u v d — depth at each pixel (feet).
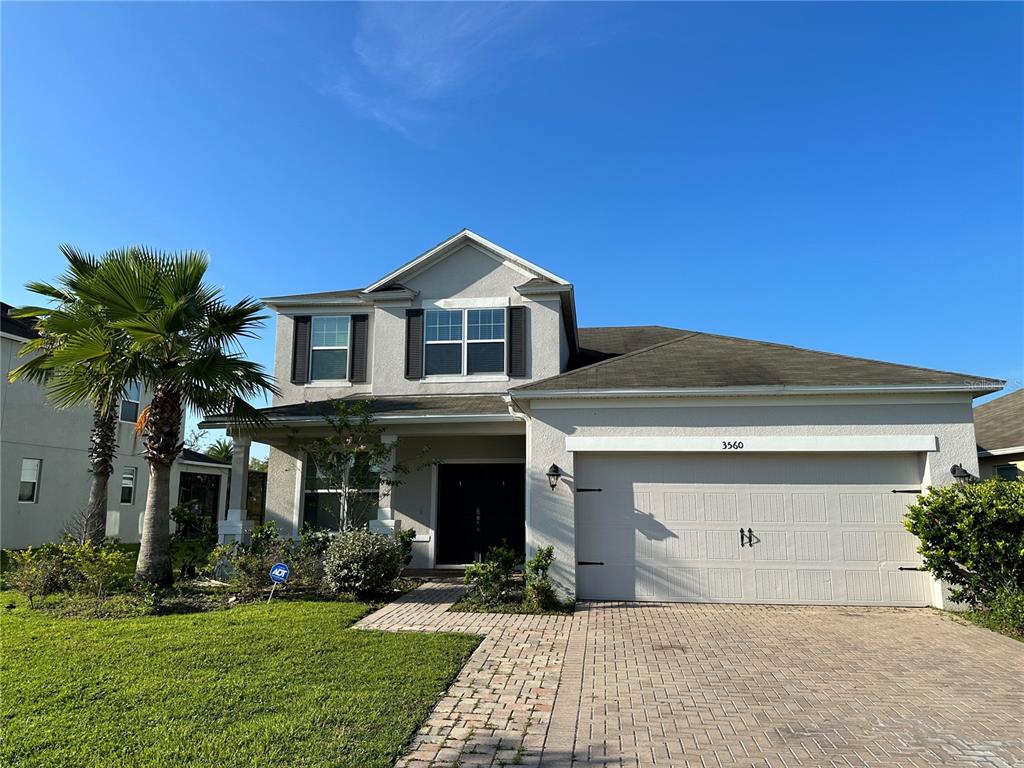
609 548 33.47
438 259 49.34
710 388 32.94
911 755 14.60
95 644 23.00
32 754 13.87
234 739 14.65
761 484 33.27
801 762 14.21
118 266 33.22
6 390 61.05
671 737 15.55
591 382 34.53
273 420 41.19
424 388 47.60
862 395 32.53
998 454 44.88
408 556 38.68
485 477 47.11
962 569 29.99
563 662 21.93
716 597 32.63
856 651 23.58
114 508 73.36
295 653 21.81
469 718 16.62
